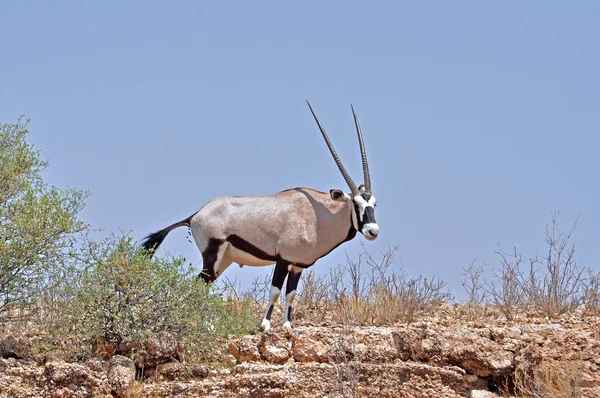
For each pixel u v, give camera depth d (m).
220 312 14.75
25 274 13.96
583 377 12.61
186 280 14.49
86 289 14.08
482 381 13.44
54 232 14.02
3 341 13.85
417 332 14.02
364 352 13.84
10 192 14.70
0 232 13.99
